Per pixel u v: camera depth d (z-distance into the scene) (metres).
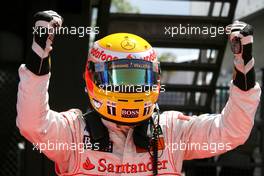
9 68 7.96
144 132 3.84
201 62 10.68
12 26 7.95
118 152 3.86
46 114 3.63
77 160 3.85
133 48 3.82
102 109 3.82
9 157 7.89
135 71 3.78
